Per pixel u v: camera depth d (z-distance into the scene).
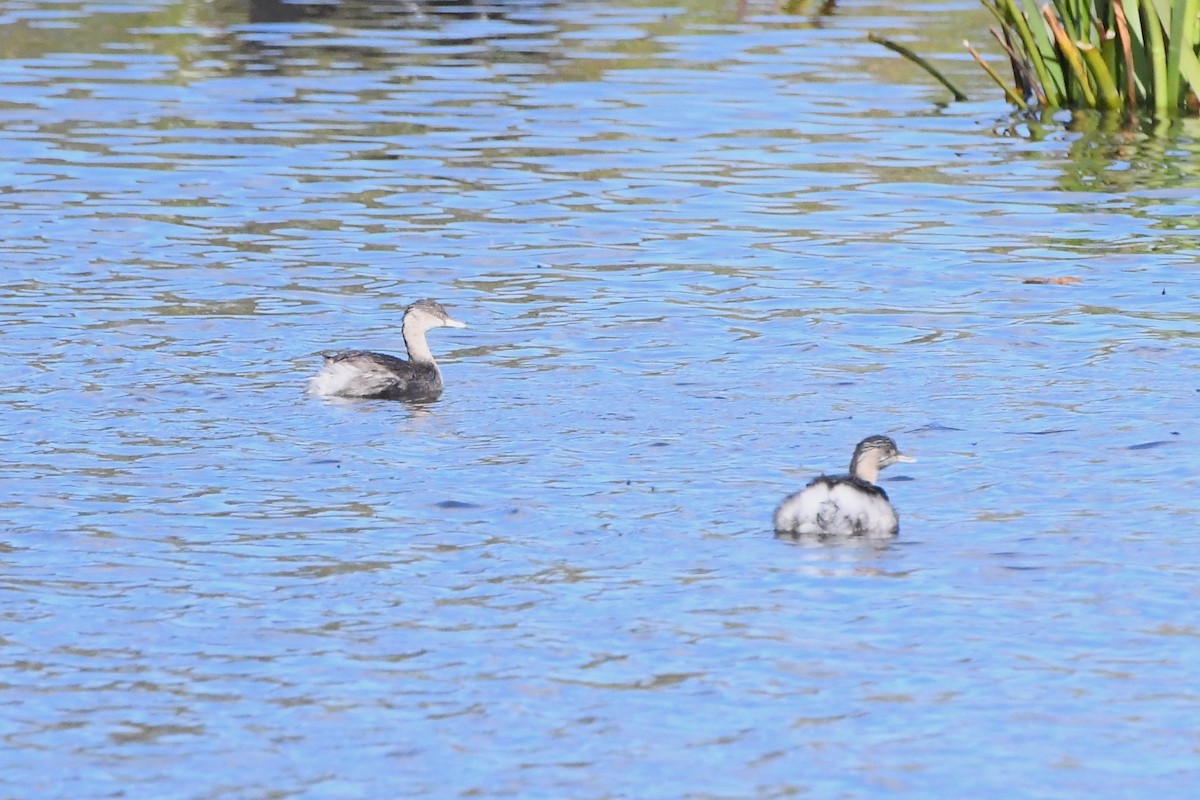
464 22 39.72
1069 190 26.58
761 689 11.30
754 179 27.25
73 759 10.45
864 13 40.56
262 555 13.61
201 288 21.61
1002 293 21.41
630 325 20.23
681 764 10.37
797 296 21.38
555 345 19.53
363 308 20.95
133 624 12.31
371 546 13.79
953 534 13.94
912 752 10.50
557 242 23.88
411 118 30.98
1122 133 30.28
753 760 10.41
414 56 36.16
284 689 11.34
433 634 12.15
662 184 26.91
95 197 25.81
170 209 25.28
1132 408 17.12
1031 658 11.73
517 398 17.75
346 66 35.19
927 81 34.09
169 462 15.74
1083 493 14.86
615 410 17.31
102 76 34.03
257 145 29.05
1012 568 13.22
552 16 40.44
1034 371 18.41
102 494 14.91
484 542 13.87
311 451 16.12
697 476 15.40
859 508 13.86
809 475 15.42
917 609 12.47
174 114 31.12
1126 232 24.25
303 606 12.63
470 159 28.31
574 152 28.80
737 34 38.25
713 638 12.03
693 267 22.69
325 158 28.28
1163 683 11.38
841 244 23.75
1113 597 12.68
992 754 10.48
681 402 17.55
